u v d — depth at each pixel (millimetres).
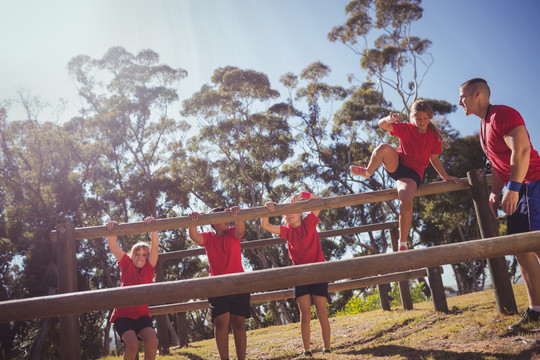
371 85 31438
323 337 4105
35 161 25969
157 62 30812
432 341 3658
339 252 27859
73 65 29203
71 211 25547
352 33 30406
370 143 28859
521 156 2869
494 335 3352
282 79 29969
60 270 3773
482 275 28781
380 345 3951
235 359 4820
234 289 1922
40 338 19438
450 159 25000
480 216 4199
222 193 29703
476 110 3359
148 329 3508
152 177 27219
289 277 1945
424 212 25875
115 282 25531
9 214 24422
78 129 29172
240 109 29000
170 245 25641
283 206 4086
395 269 1998
